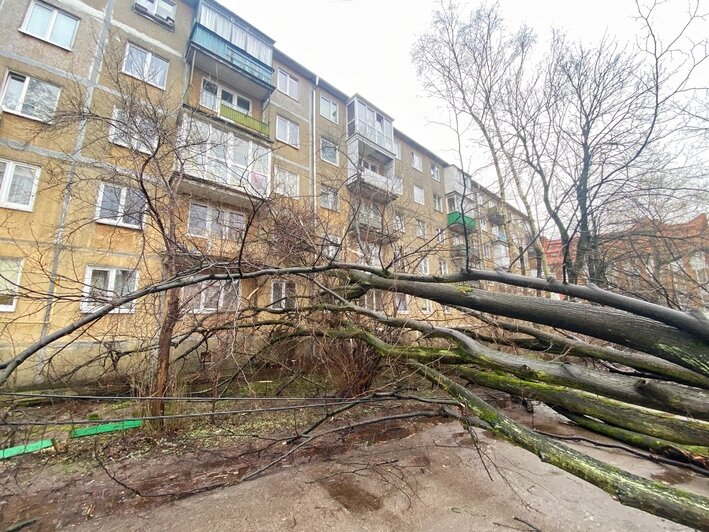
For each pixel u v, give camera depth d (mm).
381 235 4492
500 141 6441
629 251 5227
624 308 1906
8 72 6605
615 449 3336
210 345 5750
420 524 2129
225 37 10305
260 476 2758
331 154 12156
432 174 17281
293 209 4871
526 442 2043
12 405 2500
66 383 4461
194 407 4148
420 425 4094
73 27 7551
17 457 3037
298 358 5211
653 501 1460
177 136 3826
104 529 2084
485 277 2570
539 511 2277
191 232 4699
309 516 2207
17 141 6211
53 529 2092
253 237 4707
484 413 2426
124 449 3277
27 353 1912
